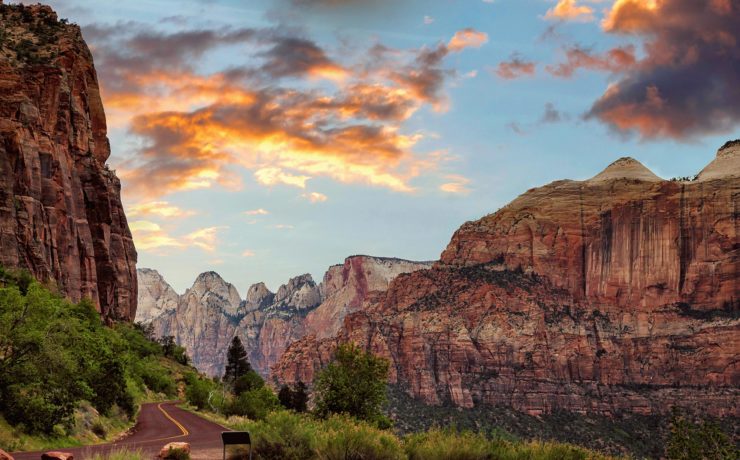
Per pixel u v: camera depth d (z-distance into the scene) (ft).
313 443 115.65
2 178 379.14
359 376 238.07
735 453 438.40
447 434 134.62
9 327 154.51
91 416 178.60
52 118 470.39
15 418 148.56
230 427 211.61
